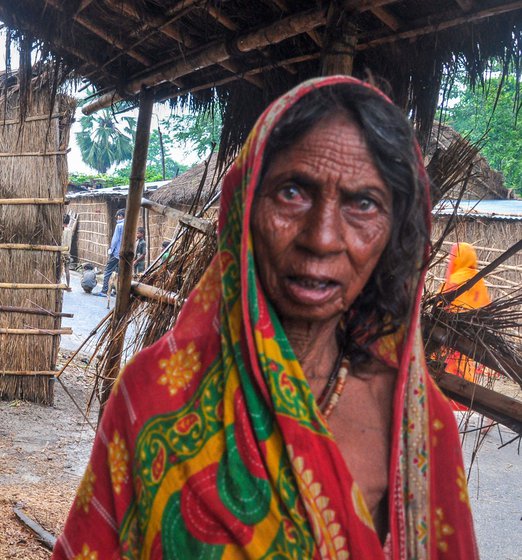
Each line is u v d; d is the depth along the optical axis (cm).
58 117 525
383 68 251
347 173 83
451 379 207
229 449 86
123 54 289
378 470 95
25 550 298
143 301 305
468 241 884
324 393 98
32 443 458
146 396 94
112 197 1719
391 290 96
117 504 96
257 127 88
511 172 1542
